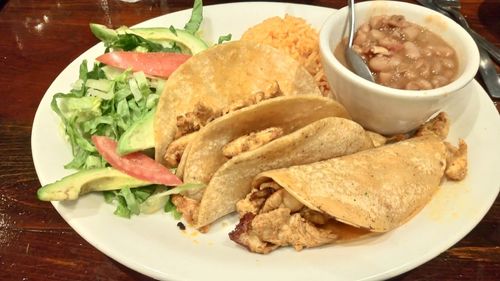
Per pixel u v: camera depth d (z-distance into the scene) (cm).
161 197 38
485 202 38
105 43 48
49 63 51
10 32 54
